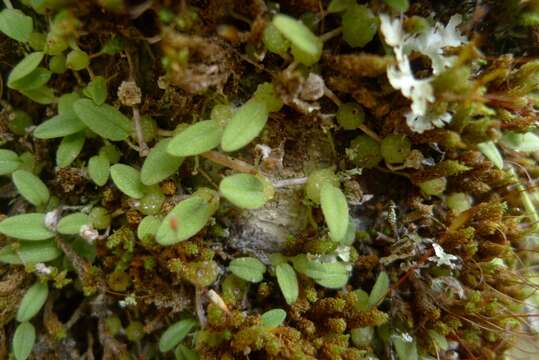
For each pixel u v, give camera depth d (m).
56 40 0.09
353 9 0.08
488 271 0.10
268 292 0.09
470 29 0.09
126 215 0.09
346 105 0.09
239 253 0.09
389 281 0.10
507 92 0.09
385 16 0.08
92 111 0.09
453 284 0.09
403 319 0.10
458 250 0.10
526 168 0.10
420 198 0.10
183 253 0.09
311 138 0.09
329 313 0.09
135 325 0.10
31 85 0.09
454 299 0.09
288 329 0.09
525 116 0.09
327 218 0.08
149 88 0.09
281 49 0.08
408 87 0.08
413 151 0.09
